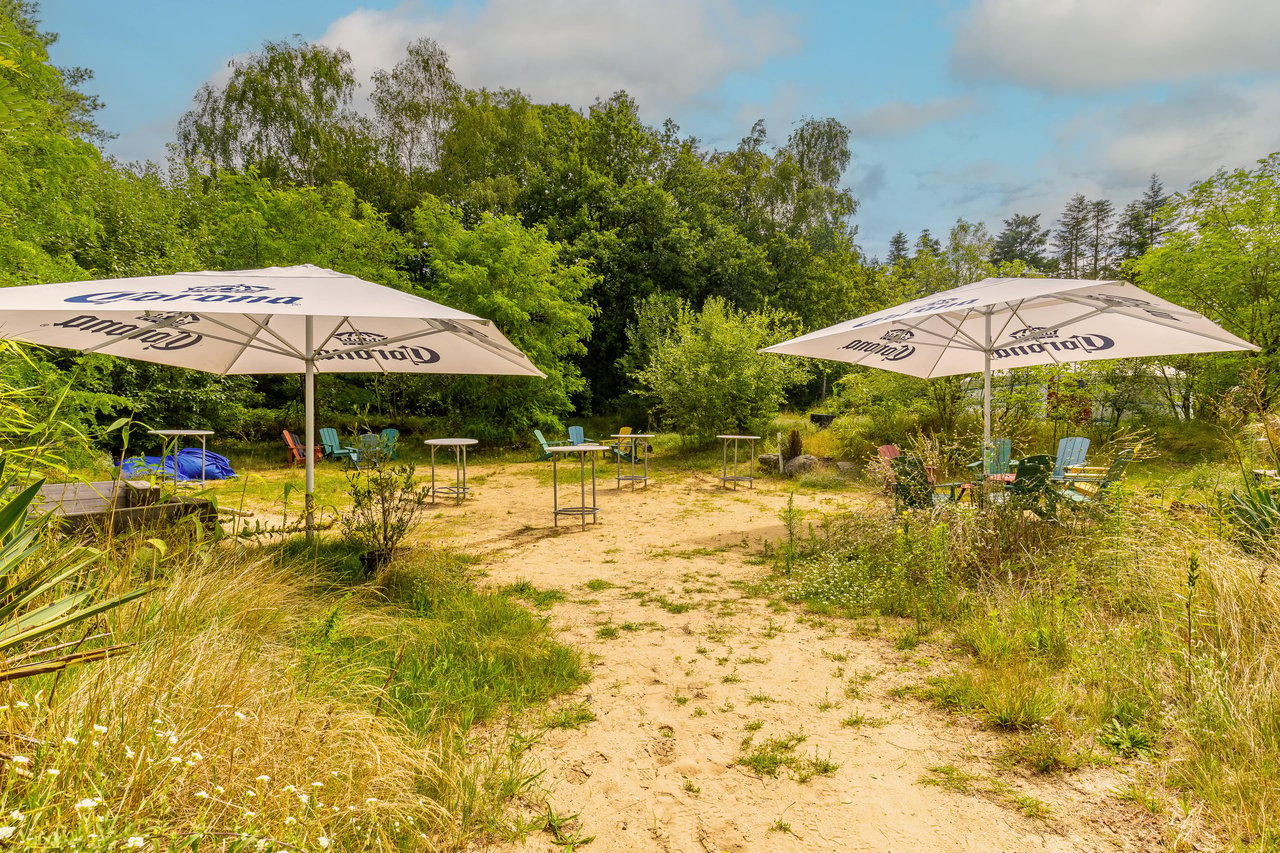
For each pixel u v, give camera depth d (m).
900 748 3.03
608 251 26.08
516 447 19.27
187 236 16.30
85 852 1.38
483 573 6.27
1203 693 2.96
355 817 2.12
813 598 5.40
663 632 4.73
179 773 1.85
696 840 2.39
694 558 7.05
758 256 28.86
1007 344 6.94
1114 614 4.36
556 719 3.33
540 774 2.66
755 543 7.77
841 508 9.90
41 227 9.46
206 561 3.77
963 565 5.25
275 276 4.92
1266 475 5.61
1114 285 5.14
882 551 5.90
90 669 2.14
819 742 3.11
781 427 16.58
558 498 11.24
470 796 2.53
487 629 4.42
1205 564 3.98
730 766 2.91
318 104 26.00
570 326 19.77
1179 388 13.99
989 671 3.71
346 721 2.49
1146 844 2.27
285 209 18.47
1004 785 2.68
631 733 3.22
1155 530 5.07
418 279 24.56
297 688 2.63
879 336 7.57
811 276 31.20
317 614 3.96
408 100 28.00
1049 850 2.27
